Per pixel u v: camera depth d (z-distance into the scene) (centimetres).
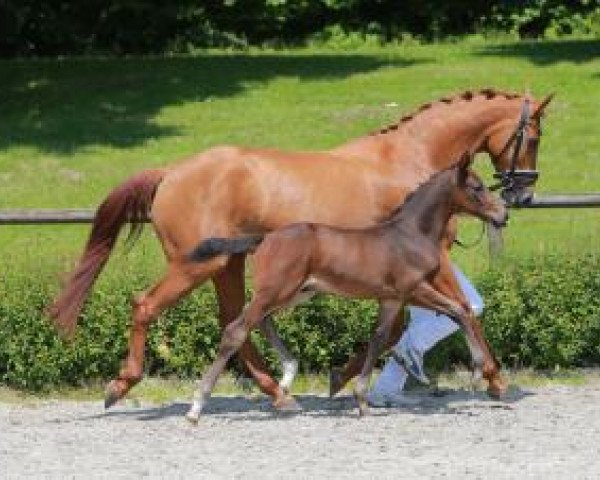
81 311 1335
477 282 1410
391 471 1029
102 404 1300
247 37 3438
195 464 1056
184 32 3369
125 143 2342
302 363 1388
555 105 2514
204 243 1173
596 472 1025
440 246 1224
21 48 3244
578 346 1410
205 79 2827
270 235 1184
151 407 1283
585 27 3416
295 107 2556
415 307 1289
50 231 1861
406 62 2984
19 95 2708
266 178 1217
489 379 1261
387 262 1203
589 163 2180
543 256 1442
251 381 1374
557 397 1309
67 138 2375
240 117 2495
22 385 1351
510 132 1285
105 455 1088
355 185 1238
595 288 1414
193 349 1377
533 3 3406
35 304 1345
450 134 1280
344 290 1205
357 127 2402
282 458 1073
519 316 1405
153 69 2947
